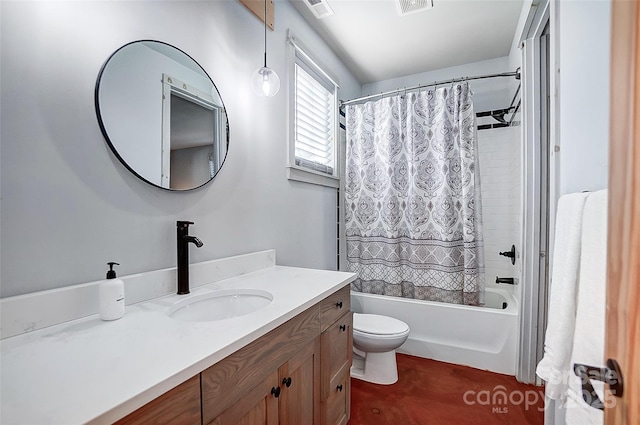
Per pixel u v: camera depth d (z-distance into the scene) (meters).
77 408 0.49
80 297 0.88
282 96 1.92
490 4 2.07
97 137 0.95
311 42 2.28
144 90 1.09
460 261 2.32
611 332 0.42
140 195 1.08
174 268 1.19
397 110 2.52
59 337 0.76
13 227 0.77
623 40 0.39
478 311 2.14
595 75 0.94
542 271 1.91
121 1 1.02
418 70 3.09
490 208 2.85
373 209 2.61
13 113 0.77
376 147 2.60
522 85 1.99
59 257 0.86
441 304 2.27
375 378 1.94
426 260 2.40
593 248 0.80
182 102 1.24
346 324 1.48
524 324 1.95
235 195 1.52
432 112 2.40
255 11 1.66
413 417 1.61
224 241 1.45
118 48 1.01
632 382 0.36
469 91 2.27
